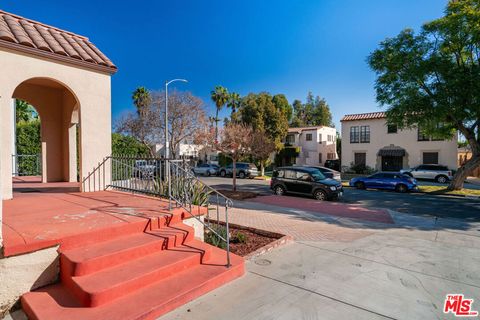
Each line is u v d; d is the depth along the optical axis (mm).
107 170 8117
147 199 6609
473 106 13305
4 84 6250
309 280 4520
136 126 23469
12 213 5129
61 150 10203
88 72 7758
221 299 3842
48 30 8148
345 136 32031
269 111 32312
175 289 3725
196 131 22188
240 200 13547
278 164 38219
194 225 5672
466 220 9672
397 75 15555
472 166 16031
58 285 3719
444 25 13906
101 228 4258
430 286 4438
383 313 3617
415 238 7250
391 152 28812
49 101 9836
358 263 5324
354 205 12617
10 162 6426
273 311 3580
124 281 3514
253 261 5293
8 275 3400
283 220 9117
